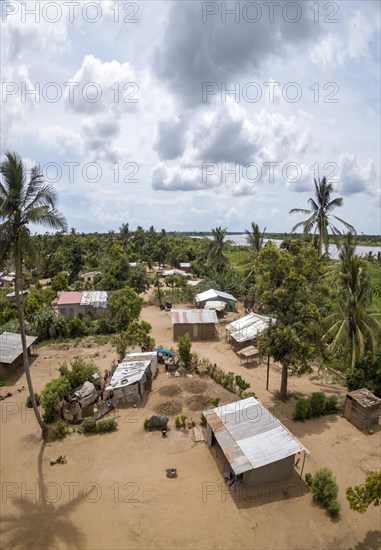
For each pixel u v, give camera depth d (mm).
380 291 57250
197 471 18531
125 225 112938
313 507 16203
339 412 24016
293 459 17688
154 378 29500
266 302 24922
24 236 19328
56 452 20250
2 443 21156
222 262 66938
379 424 22703
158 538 14766
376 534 14938
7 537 14719
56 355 35656
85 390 24328
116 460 19469
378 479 13977
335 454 19734
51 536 14805
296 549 14289
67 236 90625
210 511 15984
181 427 22359
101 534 14945
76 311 48688
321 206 34781
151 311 54469
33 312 45031
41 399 23531
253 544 14492
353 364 25344
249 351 33906
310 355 23344
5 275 84062
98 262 91250
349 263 26422
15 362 31641
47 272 78312
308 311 23734
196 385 27938
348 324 26328
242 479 17641
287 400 25734
